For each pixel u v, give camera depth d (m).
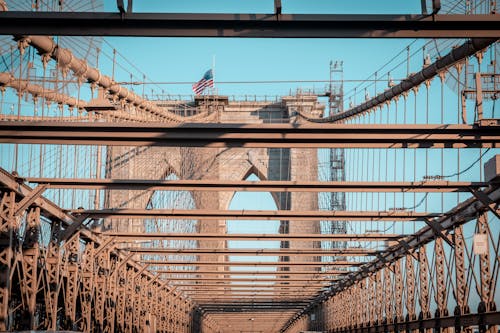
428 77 37.72
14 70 30.03
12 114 33.19
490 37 19.25
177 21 18.95
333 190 33.84
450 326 39.91
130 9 18.83
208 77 78.88
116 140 27.11
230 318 121.38
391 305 57.03
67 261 39.16
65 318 39.06
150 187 33.25
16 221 31.34
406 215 40.03
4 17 18.69
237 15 18.89
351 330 69.94
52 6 23.50
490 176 30.88
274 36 19.12
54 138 27.00
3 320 29.23
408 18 19.02
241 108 102.75
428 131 27.20
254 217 39.62
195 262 58.50
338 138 27.11
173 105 88.88
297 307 97.31
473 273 36.69
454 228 39.75
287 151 104.12
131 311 55.47
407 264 51.03
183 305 85.75
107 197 79.69
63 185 32.16
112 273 49.94
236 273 65.94
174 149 96.44
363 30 19.20
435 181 33.09
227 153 102.69
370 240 46.28
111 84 40.94
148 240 45.72
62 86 32.94
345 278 70.38
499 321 32.59
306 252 52.59
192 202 92.50
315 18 18.95
